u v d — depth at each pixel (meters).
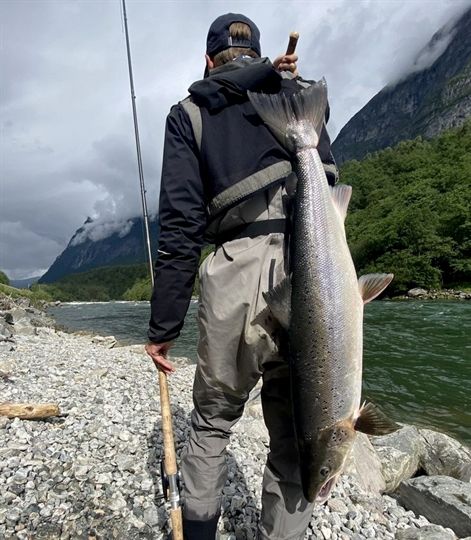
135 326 34.91
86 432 5.01
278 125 2.24
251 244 2.33
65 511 3.62
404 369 13.40
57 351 11.86
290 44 2.50
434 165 98.19
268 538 2.55
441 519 4.13
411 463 5.54
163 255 2.39
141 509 3.67
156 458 4.49
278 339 2.31
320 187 2.21
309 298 2.15
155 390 7.51
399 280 52.59
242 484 4.08
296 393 2.19
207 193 2.41
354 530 3.63
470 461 5.88
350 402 2.14
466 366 13.69
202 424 2.65
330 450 2.13
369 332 20.73
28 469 4.15
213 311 2.37
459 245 54.44
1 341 12.46
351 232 73.88
